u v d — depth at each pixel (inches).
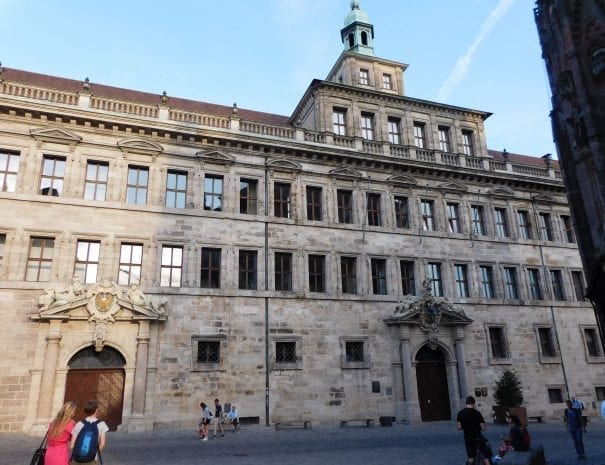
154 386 1027.9
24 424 925.2
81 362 1009.5
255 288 1189.1
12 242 1011.3
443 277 1390.3
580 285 1585.9
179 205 1188.5
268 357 1136.2
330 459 649.0
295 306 1198.3
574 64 732.0
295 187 1299.2
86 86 1147.3
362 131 1466.5
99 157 1132.5
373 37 1777.8
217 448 768.9
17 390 941.8
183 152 1210.0
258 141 1267.2
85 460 344.5
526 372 1392.7
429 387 1282.0
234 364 1104.2
